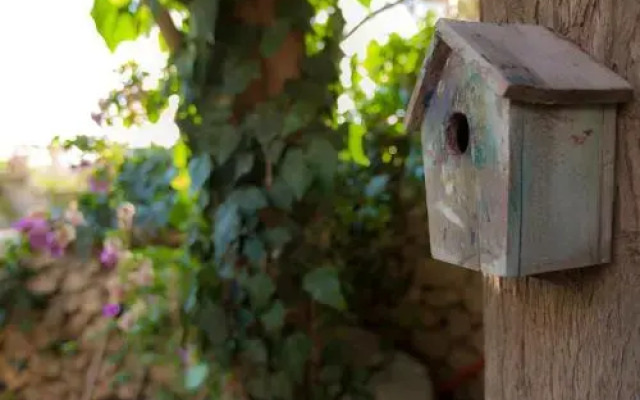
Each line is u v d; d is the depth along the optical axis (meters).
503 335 1.02
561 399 0.92
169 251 1.95
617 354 0.84
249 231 1.50
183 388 1.92
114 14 1.58
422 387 1.78
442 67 0.89
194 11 1.43
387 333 2.09
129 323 1.97
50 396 2.08
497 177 0.79
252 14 1.47
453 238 0.91
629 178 0.81
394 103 2.00
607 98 0.78
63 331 2.08
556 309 0.92
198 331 1.60
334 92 1.61
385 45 2.03
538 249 0.80
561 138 0.78
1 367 2.08
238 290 1.54
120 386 2.04
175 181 1.87
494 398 1.05
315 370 1.63
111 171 2.09
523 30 0.85
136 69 1.94
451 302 2.04
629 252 0.82
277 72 1.52
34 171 2.17
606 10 0.81
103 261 2.04
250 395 1.57
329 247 1.66
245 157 1.48
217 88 1.50
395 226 2.01
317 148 1.47
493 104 0.78
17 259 2.06
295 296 1.56
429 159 0.96
